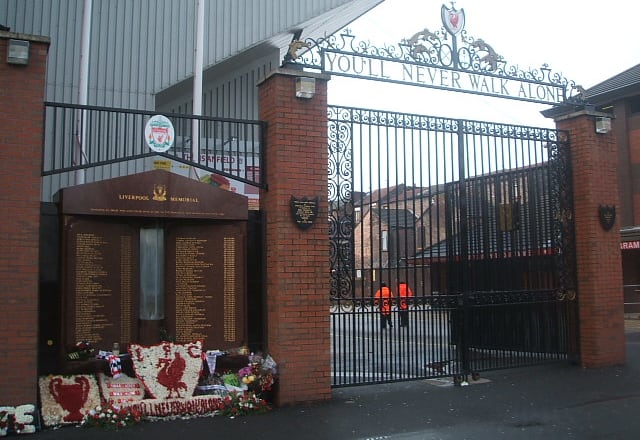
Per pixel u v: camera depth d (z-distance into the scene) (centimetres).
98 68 1294
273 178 763
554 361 1013
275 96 764
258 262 781
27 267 637
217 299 745
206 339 735
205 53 1395
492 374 945
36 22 1253
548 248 1011
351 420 677
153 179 711
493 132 966
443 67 896
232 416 683
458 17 923
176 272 734
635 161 2606
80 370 675
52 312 676
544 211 1014
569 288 1011
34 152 649
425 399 784
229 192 749
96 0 1310
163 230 732
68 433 615
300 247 757
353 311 819
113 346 695
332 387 795
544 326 1018
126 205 695
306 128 775
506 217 997
